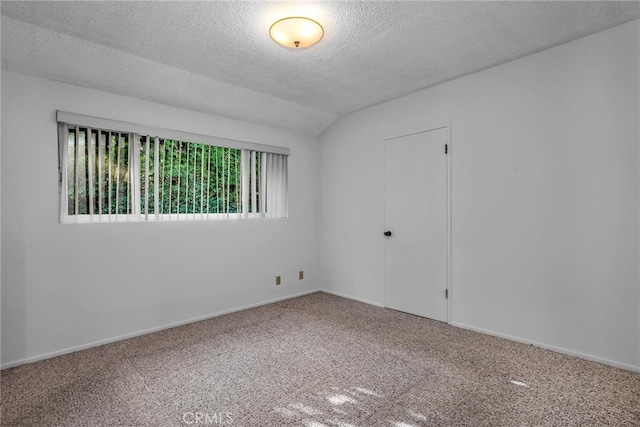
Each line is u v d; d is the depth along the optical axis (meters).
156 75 2.79
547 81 2.53
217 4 1.92
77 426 1.70
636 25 2.15
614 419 1.72
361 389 2.03
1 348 2.33
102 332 2.76
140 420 1.75
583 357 2.38
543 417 1.74
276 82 3.12
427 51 2.53
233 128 3.62
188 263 3.27
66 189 2.64
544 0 1.92
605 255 2.28
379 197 3.75
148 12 1.99
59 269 2.57
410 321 3.25
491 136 2.84
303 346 2.67
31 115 2.46
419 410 1.81
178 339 2.85
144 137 3.04
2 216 2.35
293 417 1.77
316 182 4.45
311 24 2.02
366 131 3.88
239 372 2.25
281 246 4.07
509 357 2.43
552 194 2.51
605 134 2.28
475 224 2.96
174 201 3.22
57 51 2.35
